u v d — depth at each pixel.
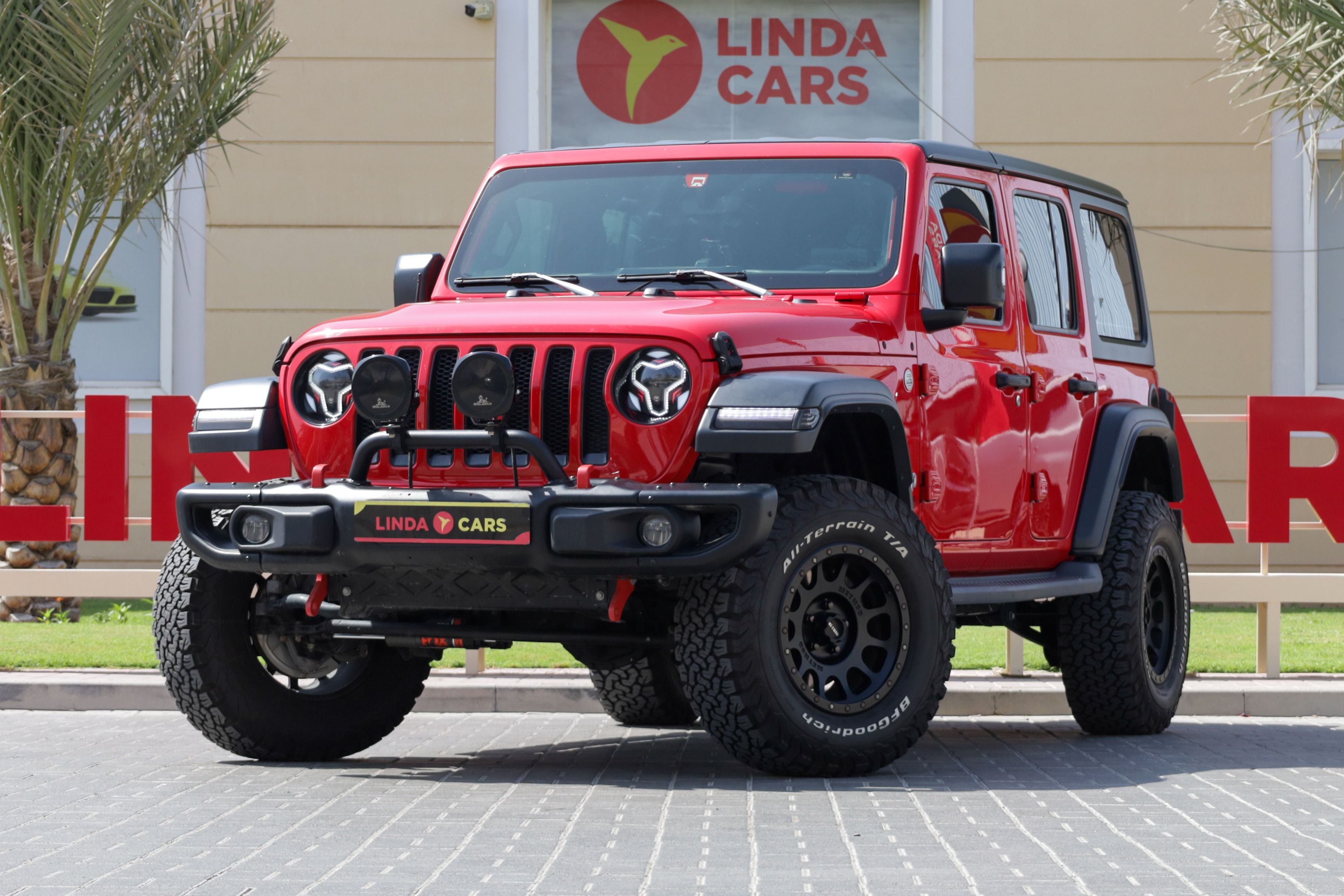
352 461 5.84
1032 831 4.91
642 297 6.20
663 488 5.37
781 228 6.46
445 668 9.27
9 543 12.77
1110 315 7.96
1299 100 12.49
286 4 16.42
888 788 5.64
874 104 16.67
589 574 5.41
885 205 6.43
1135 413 7.58
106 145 12.90
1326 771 6.29
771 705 5.53
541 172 6.94
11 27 12.27
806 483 5.68
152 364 16.55
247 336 16.47
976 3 16.34
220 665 6.28
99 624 12.32
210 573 6.25
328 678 6.70
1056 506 7.15
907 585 5.82
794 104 16.69
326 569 5.71
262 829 4.93
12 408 13.27
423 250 16.45
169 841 4.76
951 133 16.36
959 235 6.67
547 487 5.45
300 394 6.02
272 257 16.44
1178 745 7.18
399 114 16.42
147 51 12.70
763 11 16.67
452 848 4.62
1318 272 16.38
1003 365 6.77
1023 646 10.27
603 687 7.82
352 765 6.46
